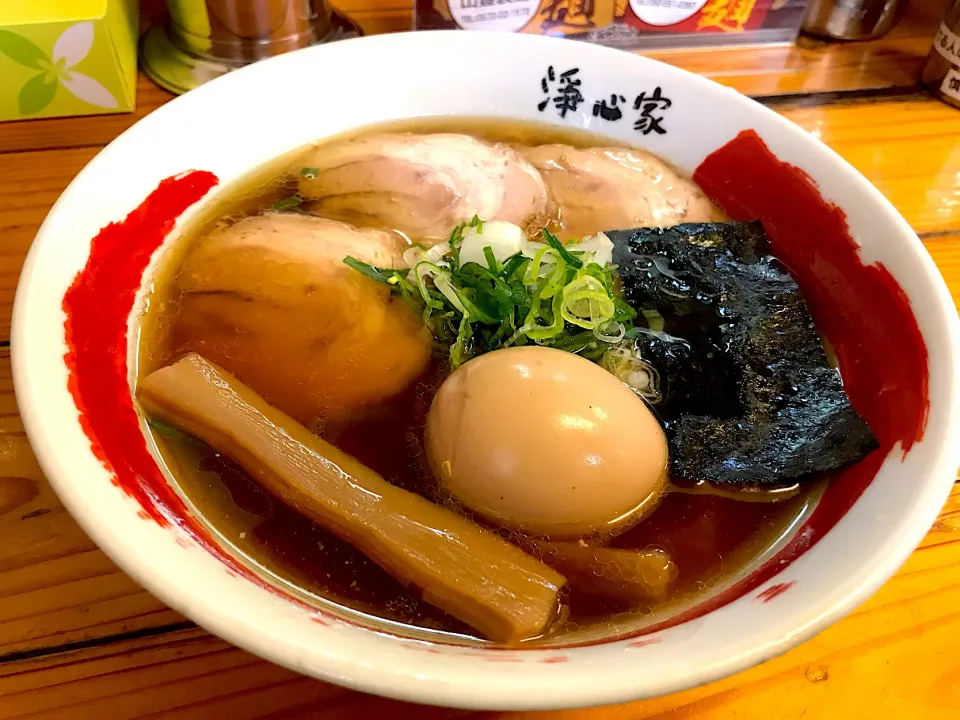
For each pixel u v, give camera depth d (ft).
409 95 0.77
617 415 0.51
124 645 0.46
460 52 0.76
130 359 0.56
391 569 0.48
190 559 0.39
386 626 0.46
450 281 0.59
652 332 0.61
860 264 0.62
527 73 0.77
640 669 0.36
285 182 0.71
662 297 0.62
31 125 0.80
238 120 0.68
